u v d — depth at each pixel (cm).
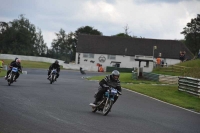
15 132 2494
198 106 5900
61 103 4578
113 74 3900
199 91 7038
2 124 2731
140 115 4138
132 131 2973
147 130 3100
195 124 3844
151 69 14562
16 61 6700
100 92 3928
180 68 12825
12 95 4991
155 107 5222
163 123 3644
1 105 3841
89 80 11175
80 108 4256
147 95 7050
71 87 7450
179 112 4897
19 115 3259
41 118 3206
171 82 11012
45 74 14050
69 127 2875
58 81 9375
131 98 6225
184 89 7712
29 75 11900
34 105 4112
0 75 9988
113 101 3950
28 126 2755
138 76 12106
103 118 3584
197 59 13888
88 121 3288
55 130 2692
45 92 5916
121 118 3712
